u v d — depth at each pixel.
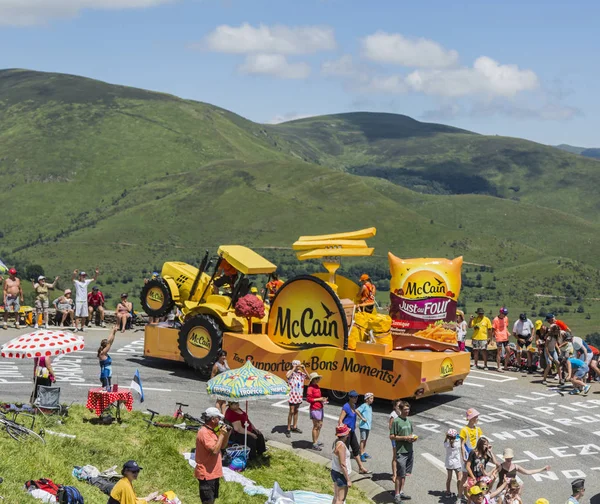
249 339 19.50
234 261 20.38
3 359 21.98
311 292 18.81
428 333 19.02
